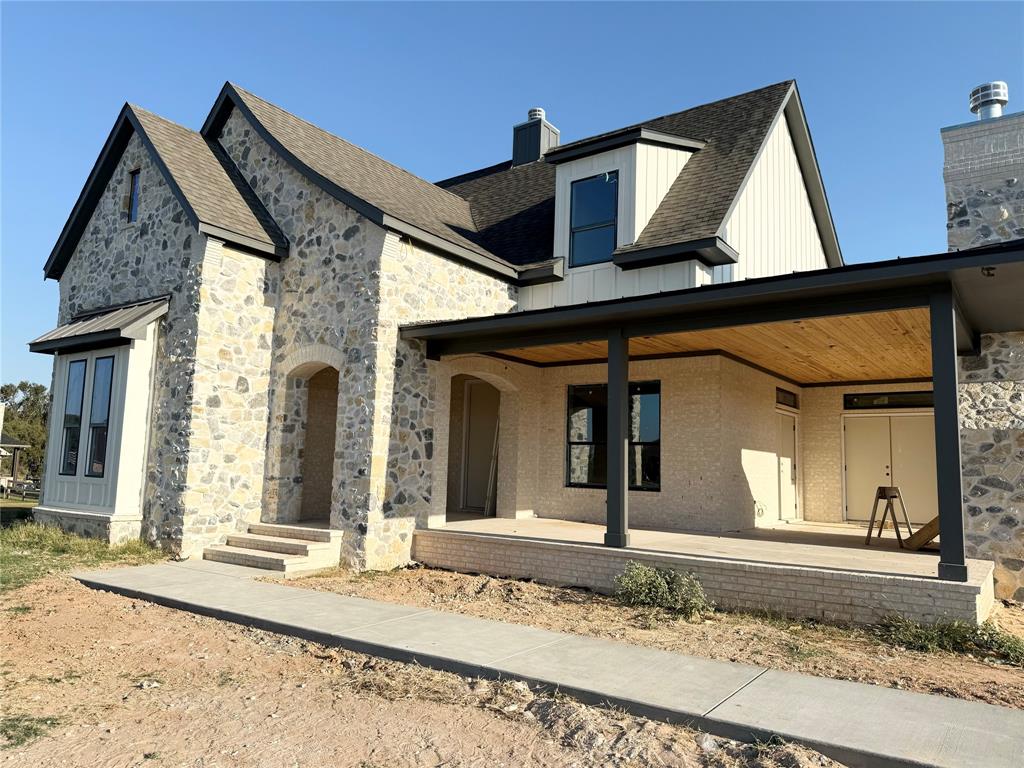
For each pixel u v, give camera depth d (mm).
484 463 15508
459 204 16641
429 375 11719
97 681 5660
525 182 16953
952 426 7059
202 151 13383
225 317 11633
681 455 12125
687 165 13500
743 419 12695
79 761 4188
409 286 11383
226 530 11453
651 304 8531
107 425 11898
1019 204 9719
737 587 8203
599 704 5086
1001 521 9391
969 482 9656
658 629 7273
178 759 4230
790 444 15086
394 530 10938
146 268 12641
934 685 5523
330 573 10266
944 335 7141
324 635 6777
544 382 14094
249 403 11883
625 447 9406
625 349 9461
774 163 14508
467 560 10594
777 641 6836
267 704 5164
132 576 9500
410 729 4684
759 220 13609
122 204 13523
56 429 13062
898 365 13039
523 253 13852
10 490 28422
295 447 12211
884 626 7180
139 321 11484
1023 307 8250
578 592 9109
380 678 5758
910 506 14445
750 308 8367
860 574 7473
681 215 11969
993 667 6105
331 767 4129
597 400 13414
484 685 5535
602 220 12703
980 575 7758
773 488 13945
